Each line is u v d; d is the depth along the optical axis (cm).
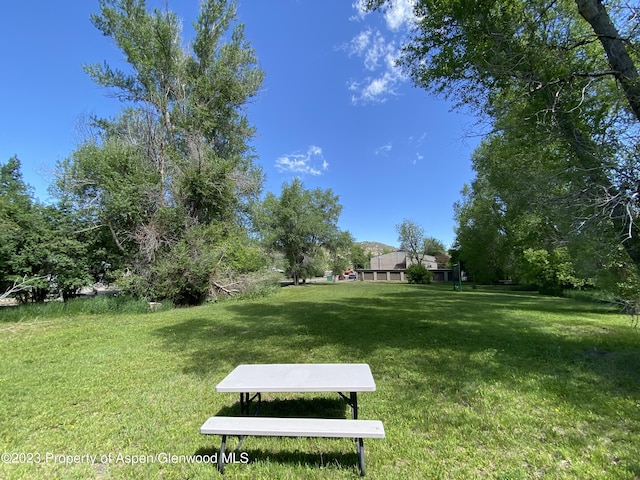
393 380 443
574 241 522
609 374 451
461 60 621
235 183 1742
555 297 1733
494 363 506
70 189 1409
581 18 532
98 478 250
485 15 555
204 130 1803
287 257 3759
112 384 450
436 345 628
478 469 246
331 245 4338
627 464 244
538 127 546
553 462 252
